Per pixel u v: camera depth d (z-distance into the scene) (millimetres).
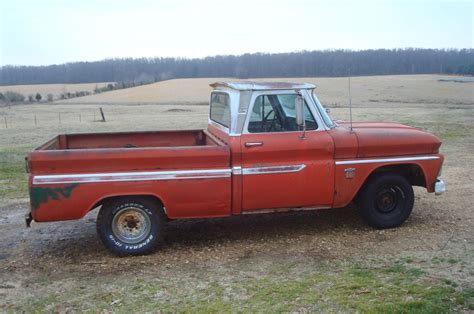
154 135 7277
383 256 5305
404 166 6367
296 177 5746
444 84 58125
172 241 6109
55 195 5258
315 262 5215
